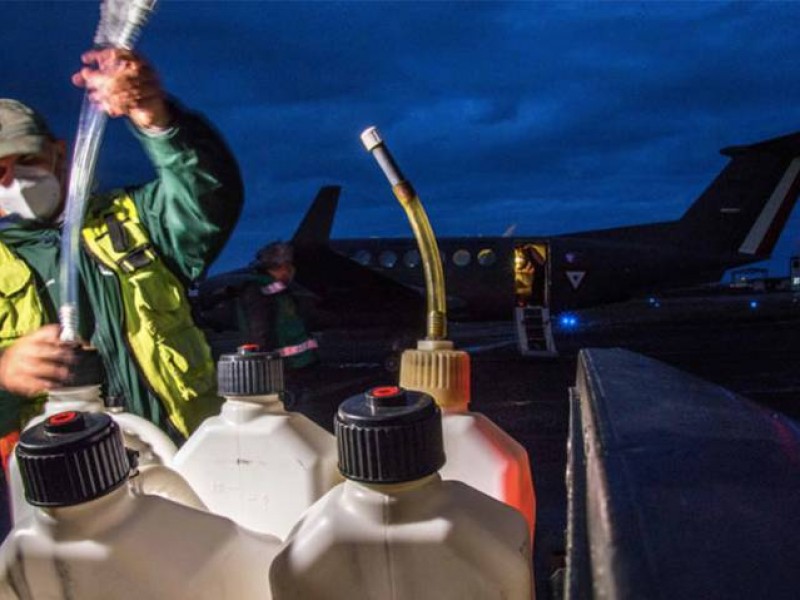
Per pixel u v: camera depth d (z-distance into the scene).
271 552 0.82
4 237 1.52
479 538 0.67
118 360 1.52
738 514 0.49
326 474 0.97
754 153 19.39
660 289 18.17
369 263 16.36
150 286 1.54
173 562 0.69
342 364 14.13
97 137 1.03
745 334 20.67
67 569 0.67
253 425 0.97
